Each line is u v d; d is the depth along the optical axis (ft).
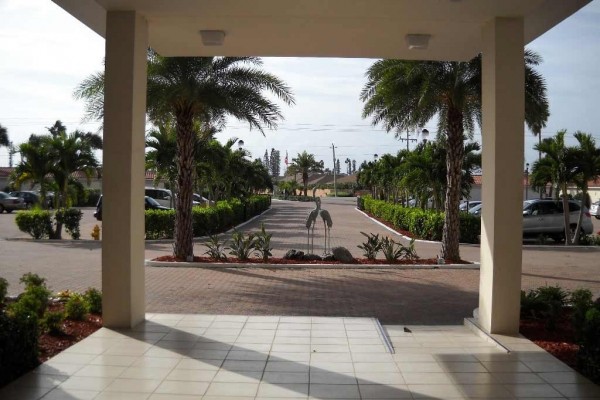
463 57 29.81
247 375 17.58
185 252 46.06
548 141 67.97
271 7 22.27
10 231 78.23
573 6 22.06
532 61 47.14
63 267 42.88
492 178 22.76
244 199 110.22
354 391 16.30
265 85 46.52
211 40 25.45
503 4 21.29
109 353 19.63
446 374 17.87
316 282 37.68
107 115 22.75
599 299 19.66
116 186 22.77
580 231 65.98
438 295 33.50
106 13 22.90
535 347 20.88
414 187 79.71
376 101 49.88
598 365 17.10
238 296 32.53
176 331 22.81
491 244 22.76
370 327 24.04
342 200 232.53
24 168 72.84
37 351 18.34
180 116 46.06
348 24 24.18
